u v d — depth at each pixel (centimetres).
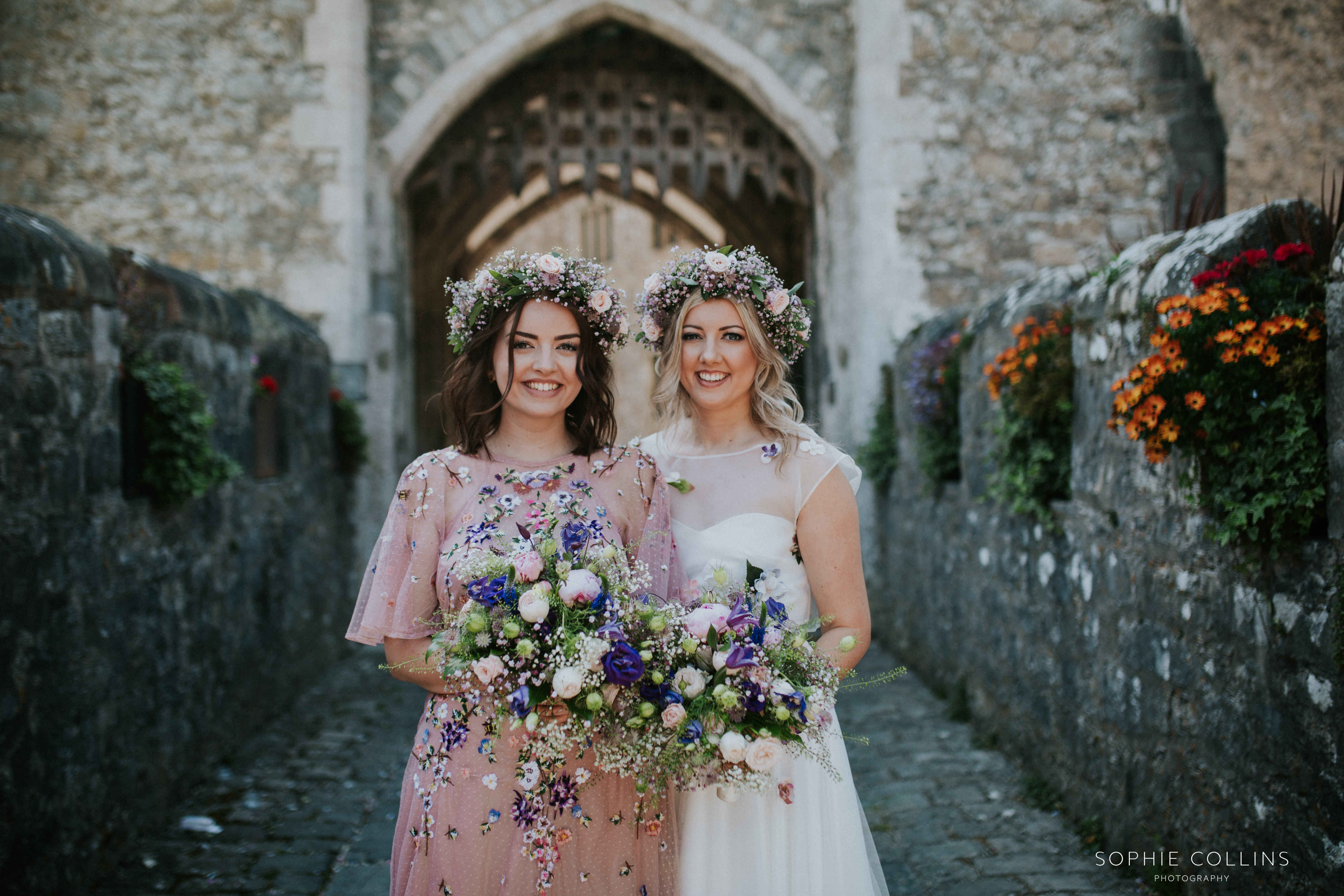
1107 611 286
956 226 650
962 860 283
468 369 182
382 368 652
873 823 316
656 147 716
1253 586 212
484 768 164
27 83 617
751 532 181
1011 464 349
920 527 509
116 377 286
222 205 624
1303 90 662
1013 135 652
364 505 637
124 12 621
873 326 647
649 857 172
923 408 479
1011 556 370
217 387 375
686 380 189
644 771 159
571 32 667
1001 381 351
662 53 716
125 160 620
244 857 291
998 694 385
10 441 227
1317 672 191
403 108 657
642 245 1767
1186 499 234
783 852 174
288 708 461
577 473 179
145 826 302
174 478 312
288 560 473
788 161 735
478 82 662
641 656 152
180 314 336
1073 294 354
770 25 671
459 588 166
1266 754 207
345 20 626
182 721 335
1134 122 655
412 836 169
